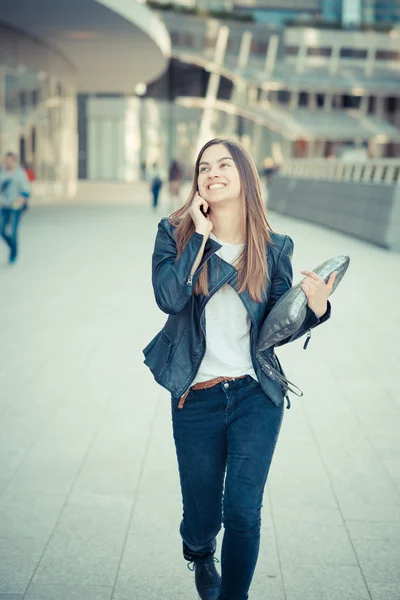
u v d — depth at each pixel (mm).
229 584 2764
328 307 2824
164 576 3424
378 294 10820
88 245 16953
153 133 63375
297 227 22391
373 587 3344
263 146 67562
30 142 30266
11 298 10312
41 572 3451
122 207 30281
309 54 67188
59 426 5352
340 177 23156
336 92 68188
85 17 22672
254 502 2748
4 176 13492
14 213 13617
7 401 5918
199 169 2855
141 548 3670
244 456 2773
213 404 2844
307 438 5148
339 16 76562
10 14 22844
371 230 17516
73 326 8602
